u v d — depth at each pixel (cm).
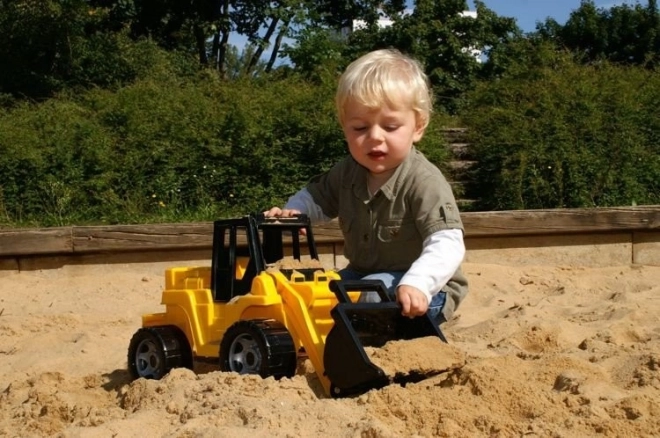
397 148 187
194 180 470
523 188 468
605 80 546
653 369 188
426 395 166
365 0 1254
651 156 489
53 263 357
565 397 168
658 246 388
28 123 508
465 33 1045
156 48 979
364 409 162
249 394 167
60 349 252
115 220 442
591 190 467
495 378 171
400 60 189
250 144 477
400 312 179
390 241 193
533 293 329
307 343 176
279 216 194
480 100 576
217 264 195
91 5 1009
